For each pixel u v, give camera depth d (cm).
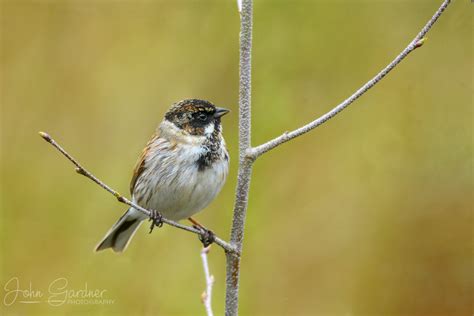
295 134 629
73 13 1396
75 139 1323
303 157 1285
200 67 1322
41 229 1245
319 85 1313
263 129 1262
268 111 1263
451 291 1252
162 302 1175
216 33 1341
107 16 1395
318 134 1304
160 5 1386
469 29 1326
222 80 1307
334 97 1312
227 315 652
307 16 1313
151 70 1342
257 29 1304
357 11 1348
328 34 1326
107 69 1361
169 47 1355
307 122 1302
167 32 1368
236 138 1250
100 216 1252
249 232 1217
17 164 1302
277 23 1306
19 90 1348
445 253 1266
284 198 1262
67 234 1242
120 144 1307
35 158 1312
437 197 1293
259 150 636
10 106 1339
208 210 1217
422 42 603
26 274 1212
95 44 1380
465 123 1306
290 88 1295
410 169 1304
